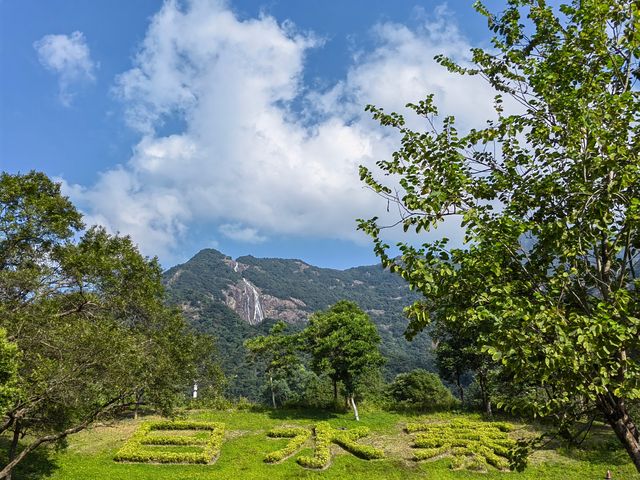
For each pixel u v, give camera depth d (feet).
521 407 18.10
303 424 105.50
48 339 44.65
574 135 17.48
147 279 65.21
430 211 17.31
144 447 84.17
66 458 75.10
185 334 100.73
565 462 74.38
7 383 36.73
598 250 17.95
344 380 113.50
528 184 18.75
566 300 17.79
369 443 90.48
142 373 52.49
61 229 58.65
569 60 18.78
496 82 21.88
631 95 16.31
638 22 16.20
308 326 128.06
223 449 85.05
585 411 17.83
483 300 16.20
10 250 55.98
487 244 17.01
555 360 14.17
